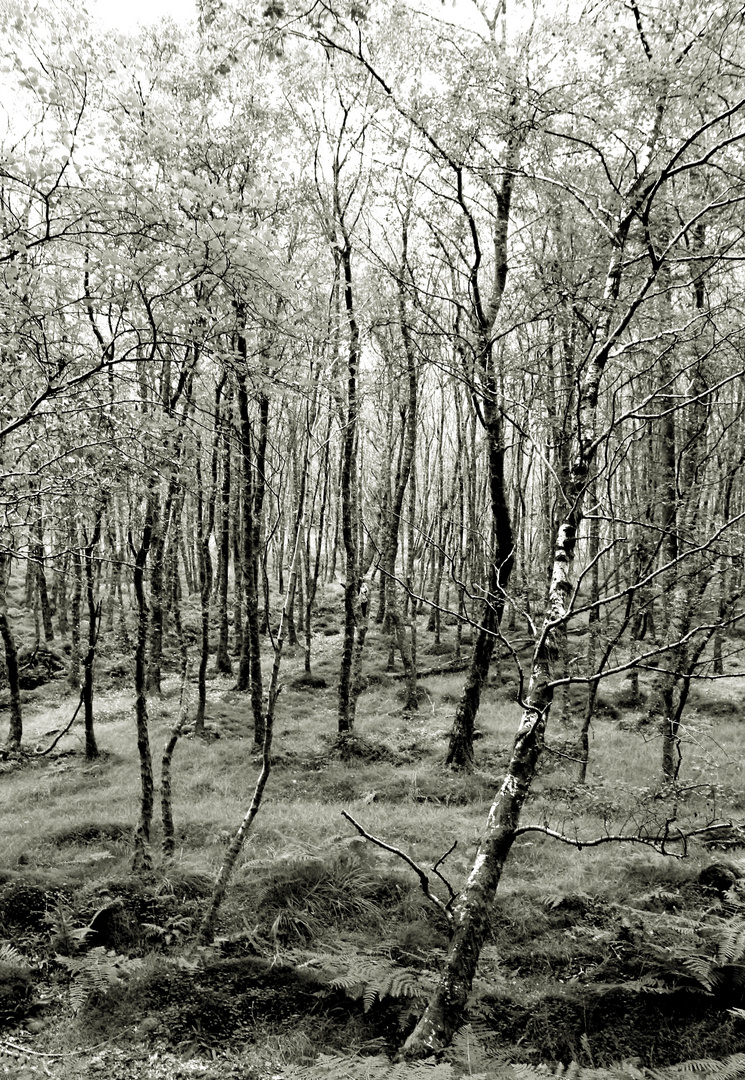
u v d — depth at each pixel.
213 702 17.16
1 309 4.58
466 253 10.36
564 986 5.11
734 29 4.39
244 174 7.82
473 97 6.29
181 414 6.34
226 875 5.93
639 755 12.42
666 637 9.32
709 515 10.97
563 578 4.35
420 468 34.81
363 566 18.22
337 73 8.60
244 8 4.36
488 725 14.92
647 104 4.86
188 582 27.97
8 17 4.26
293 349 6.06
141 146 5.28
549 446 4.92
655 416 4.15
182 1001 5.03
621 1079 3.78
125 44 5.09
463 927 3.83
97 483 5.94
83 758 13.04
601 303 4.78
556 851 7.93
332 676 20.28
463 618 4.18
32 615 24.55
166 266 4.80
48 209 4.56
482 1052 3.74
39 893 6.54
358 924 6.26
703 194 5.93
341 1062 3.77
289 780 11.76
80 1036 4.77
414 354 7.86
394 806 10.10
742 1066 3.76
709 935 5.52
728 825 3.79
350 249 12.59
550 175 6.18
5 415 5.24
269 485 7.13
